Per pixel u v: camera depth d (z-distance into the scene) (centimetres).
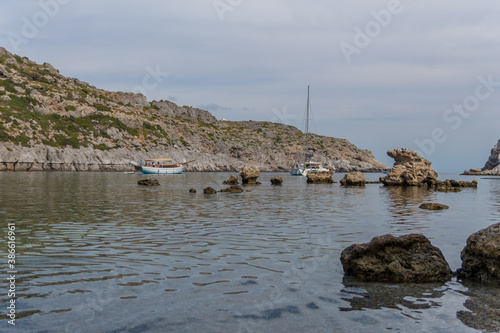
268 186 4809
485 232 884
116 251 1071
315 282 812
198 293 729
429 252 897
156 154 13775
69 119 13225
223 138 18338
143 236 1302
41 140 11231
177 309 649
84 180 5538
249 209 2166
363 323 605
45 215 1797
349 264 870
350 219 1777
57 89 14925
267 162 17450
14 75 14012
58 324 584
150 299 693
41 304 663
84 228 1452
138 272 863
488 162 15725
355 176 5228
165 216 1828
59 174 7994
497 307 679
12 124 11094
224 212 2011
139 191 3534
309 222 1666
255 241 1231
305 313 641
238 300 696
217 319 611
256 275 852
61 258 985
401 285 809
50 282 786
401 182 5178
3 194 2925
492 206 2531
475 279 859
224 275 848
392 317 630
